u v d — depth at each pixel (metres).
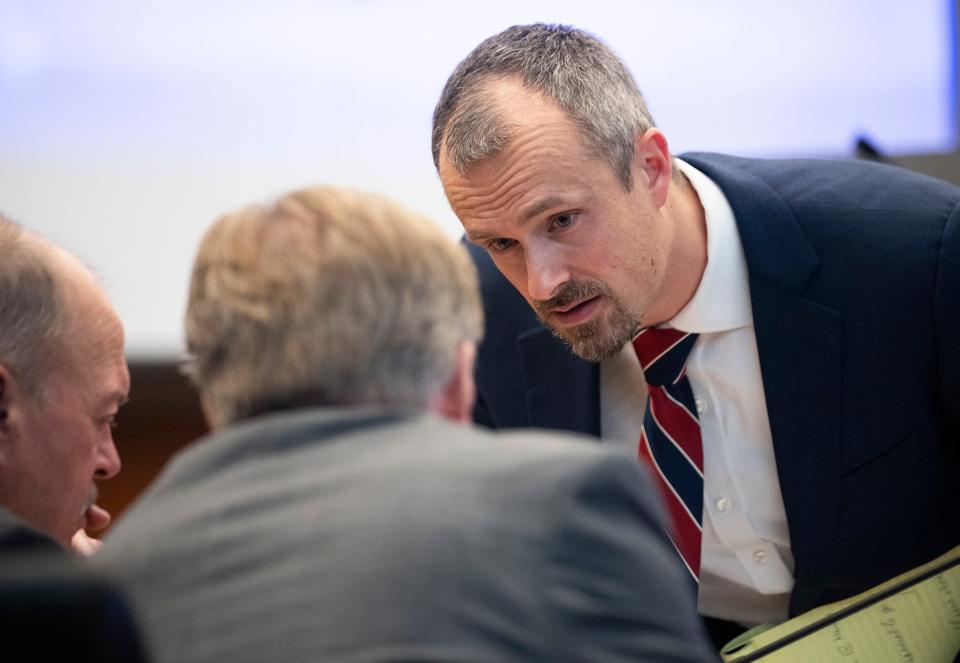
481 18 10.89
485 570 2.79
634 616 2.85
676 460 5.23
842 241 5.04
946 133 11.15
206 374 3.24
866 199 5.12
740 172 5.36
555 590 2.80
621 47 10.91
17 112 10.75
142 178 10.95
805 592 5.25
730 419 5.25
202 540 2.94
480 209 4.66
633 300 4.81
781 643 4.59
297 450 3.05
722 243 5.10
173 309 11.14
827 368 5.02
